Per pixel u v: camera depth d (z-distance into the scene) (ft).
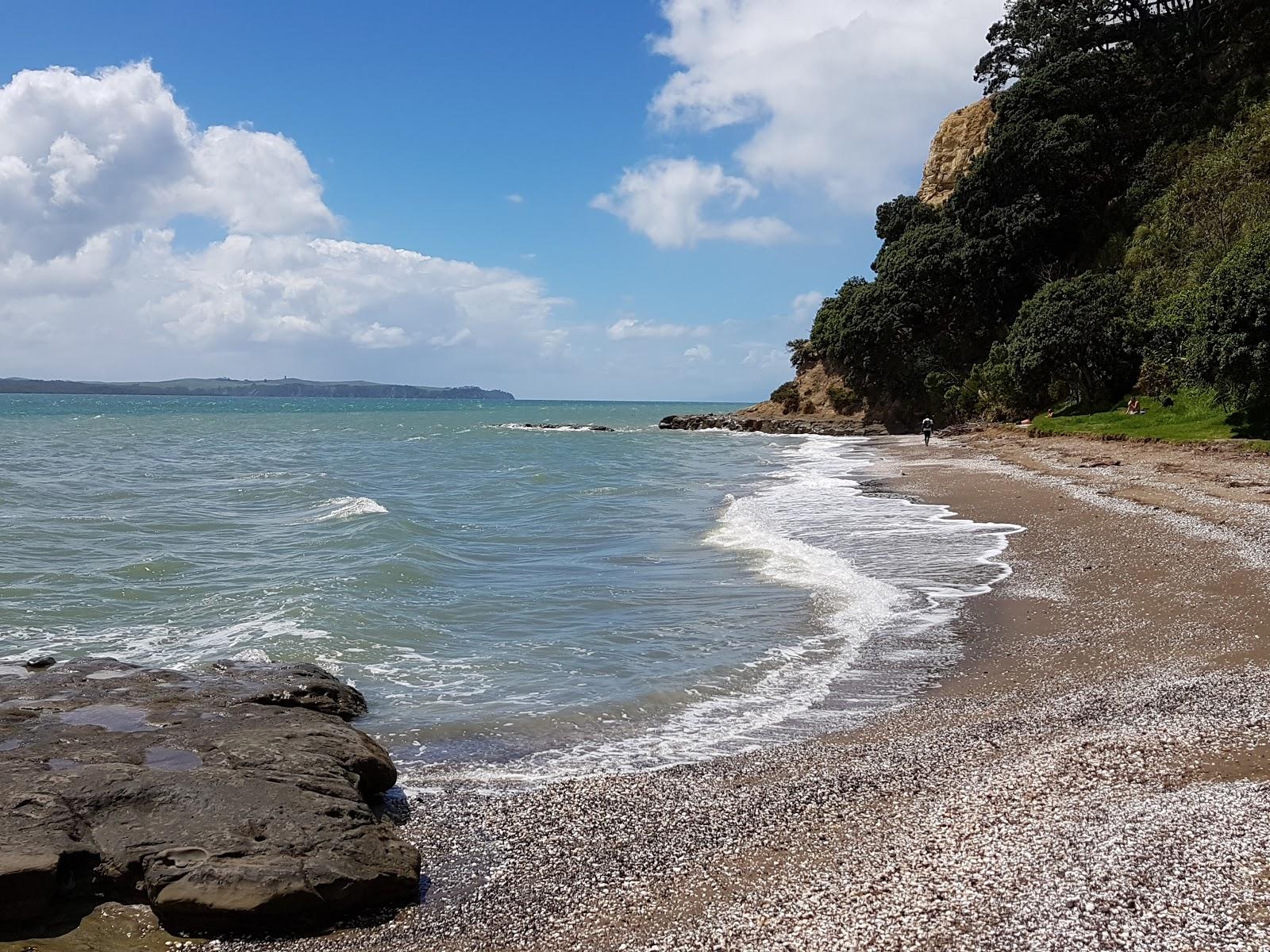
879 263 281.33
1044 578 56.90
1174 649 39.73
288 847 22.12
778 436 263.70
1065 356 171.94
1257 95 187.01
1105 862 19.66
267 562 67.05
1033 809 23.32
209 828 22.61
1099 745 27.89
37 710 30.86
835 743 31.68
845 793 26.43
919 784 26.58
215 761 26.37
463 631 49.01
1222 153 173.68
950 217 256.11
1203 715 30.01
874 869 20.80
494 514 96.48
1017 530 75.15
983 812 23.56
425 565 66.13
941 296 241.14
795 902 19.61
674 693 38.42
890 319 242.99
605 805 26.71
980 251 224.94
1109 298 170.19
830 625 48.67
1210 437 120.88
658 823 25.21
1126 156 218.18
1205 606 46.03
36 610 52.65
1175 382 148.97
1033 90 222.89
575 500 108.78
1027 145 218.79
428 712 36.40
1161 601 48.06
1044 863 19.90
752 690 38.52
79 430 278.26
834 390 282.15
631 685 39.50
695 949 18.06
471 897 21.72
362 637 47.19
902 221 292.40
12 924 20.30
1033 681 37.45
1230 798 22.61
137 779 24.59
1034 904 18.17
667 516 93.97
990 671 39.45
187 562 66.39
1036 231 216.13
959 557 65.51
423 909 21.33
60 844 21.50
